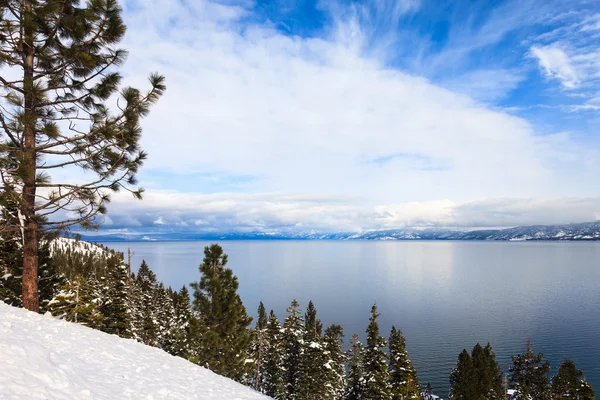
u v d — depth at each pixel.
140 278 76.25
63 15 12.19
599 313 176.38
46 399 5.29
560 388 57.41
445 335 132.50
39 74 13.00
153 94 13.18
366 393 32.81
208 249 27.81
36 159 12.97
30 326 10.55
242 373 27.48
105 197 14.37
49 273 29.09
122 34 13.31
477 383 53.69
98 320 22.97
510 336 132.25
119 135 12.96
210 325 27.02
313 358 37.25
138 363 11.20
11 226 13.17
